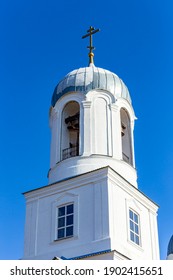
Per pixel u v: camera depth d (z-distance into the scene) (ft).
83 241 86.53
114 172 90.53
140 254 90.33
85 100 100.22
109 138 97.45
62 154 99.81
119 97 102.63
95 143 96.58
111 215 86.53
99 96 101.14
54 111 104.27
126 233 88.74
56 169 97.76
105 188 88.48
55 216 92.22
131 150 102.73
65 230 90.17
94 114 99.25
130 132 104.53
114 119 99.60
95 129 97.86
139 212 95.09
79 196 90.99
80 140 97.30
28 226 94.27
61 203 92.63
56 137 101.50
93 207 88.43
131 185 94.07
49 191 95.14
